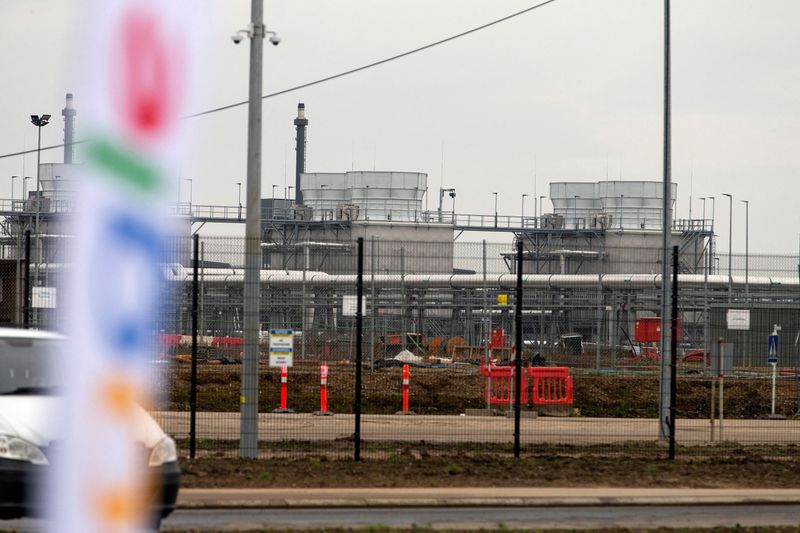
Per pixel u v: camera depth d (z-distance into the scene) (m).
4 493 24.44
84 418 26.05
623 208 199.25
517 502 33.72
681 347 102.50
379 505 32.84
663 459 43.88
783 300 104.56
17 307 59.97
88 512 25.41
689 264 179.75
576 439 51.25
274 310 86.94
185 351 88.06
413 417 60.97
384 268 89.75
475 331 109.62
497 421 59.34
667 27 51.84
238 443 45.78
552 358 94.50
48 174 196.00
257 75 42.09
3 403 25.89
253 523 29.03
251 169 41.81
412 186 199.00
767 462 43.69
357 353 41.81
